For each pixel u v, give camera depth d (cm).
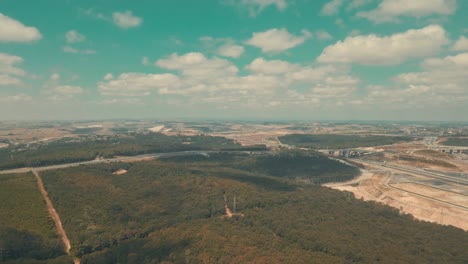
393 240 19362
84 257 17088
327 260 16162
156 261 16238
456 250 18025
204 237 18562
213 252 16588
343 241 18688
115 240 19125
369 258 16525
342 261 16088
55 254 17500
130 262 16362
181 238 18738
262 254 16338
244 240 18200
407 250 17875
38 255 17100
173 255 16688
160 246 17912
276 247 17650
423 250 18038
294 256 16388
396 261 16250
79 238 18688
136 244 18475
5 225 19150
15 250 16925
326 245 17925
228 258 15988
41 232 19275
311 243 18312
